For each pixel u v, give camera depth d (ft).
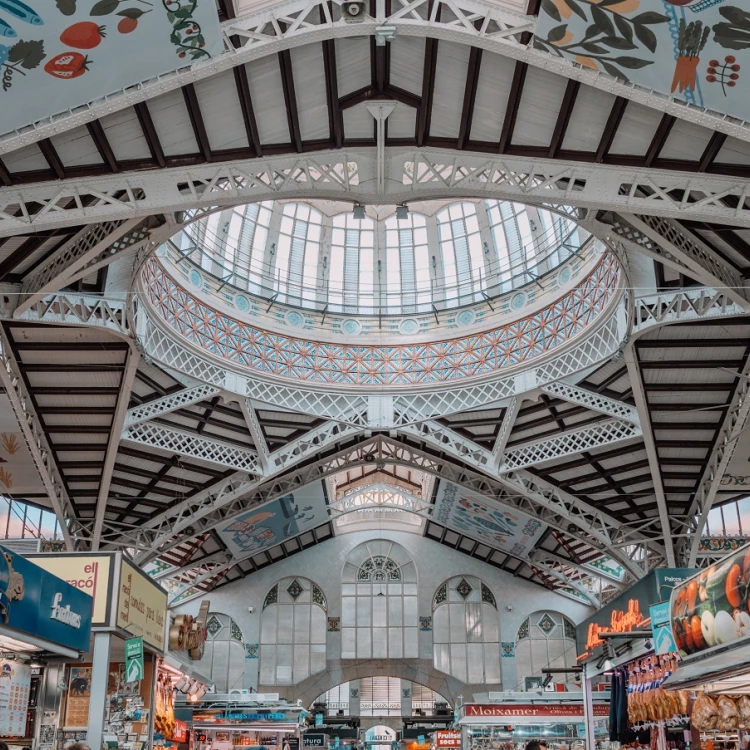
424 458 120.88
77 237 64.34
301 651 153.69
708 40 39.91
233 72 48.91
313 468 120.67
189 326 96.78
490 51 46.65
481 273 112.37
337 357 110.01
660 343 82.07
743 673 33.17
